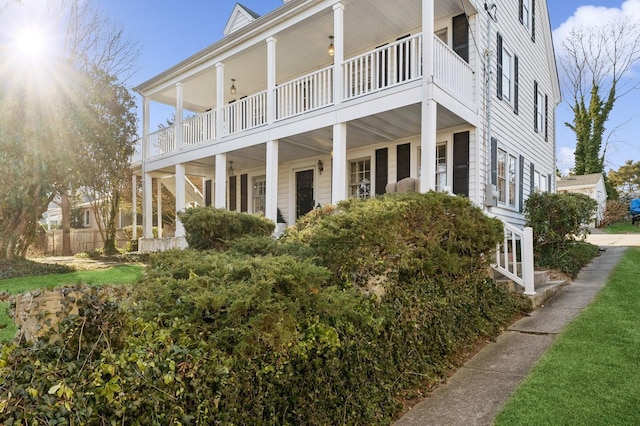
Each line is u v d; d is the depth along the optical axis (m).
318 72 7.94
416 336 3.43
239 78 11.85
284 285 2.43
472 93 7.88
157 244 12.14
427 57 6.34
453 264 4.08
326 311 2.55
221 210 5.42
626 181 32.88
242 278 2.48
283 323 2.20
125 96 12.05
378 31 8.84
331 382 2.52
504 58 9.45
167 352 1.77
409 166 8.90
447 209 4.23
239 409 1.97
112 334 1.74
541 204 8.64
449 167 8.19
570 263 7.54
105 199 13.83
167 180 17.19
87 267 8.81
